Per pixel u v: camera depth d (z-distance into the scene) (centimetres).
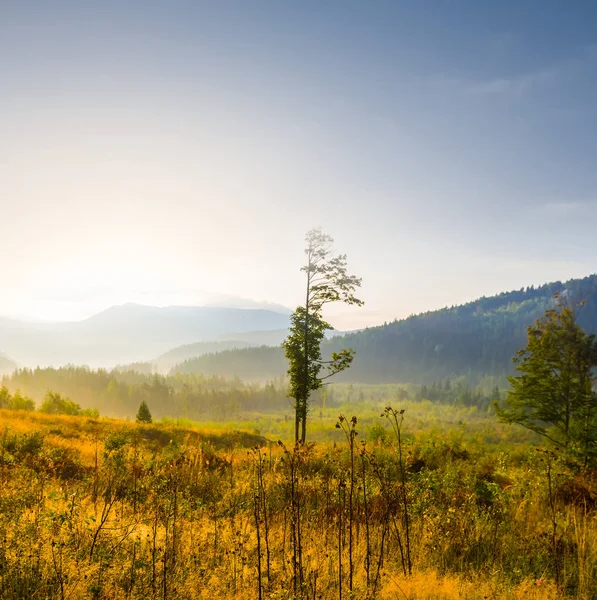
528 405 1964
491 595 437
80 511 552
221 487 863
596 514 738
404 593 406
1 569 366
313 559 465
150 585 384
